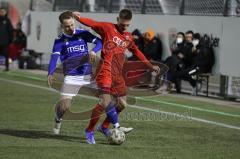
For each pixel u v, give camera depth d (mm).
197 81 31938
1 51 42562
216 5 32625
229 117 23812
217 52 31438
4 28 41938
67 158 15422
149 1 37375
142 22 37094
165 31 35094
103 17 40562
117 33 17312
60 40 17609
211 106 27359
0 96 28625
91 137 17562
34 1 49094
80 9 43656
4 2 55625
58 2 46000
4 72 42219
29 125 20562
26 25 49469
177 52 32500
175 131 20109
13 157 15422
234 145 17844
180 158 15766
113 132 17312
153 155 16047
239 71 30266
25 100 27266
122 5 39531
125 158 15586
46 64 45938
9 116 22438
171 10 35875
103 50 17375
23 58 45594
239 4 31203
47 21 46094
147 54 34375
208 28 32094
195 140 18516
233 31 30547
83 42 17703
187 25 33531
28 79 37531
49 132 19312
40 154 15836
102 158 15516
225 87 31500
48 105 25672
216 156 16172
